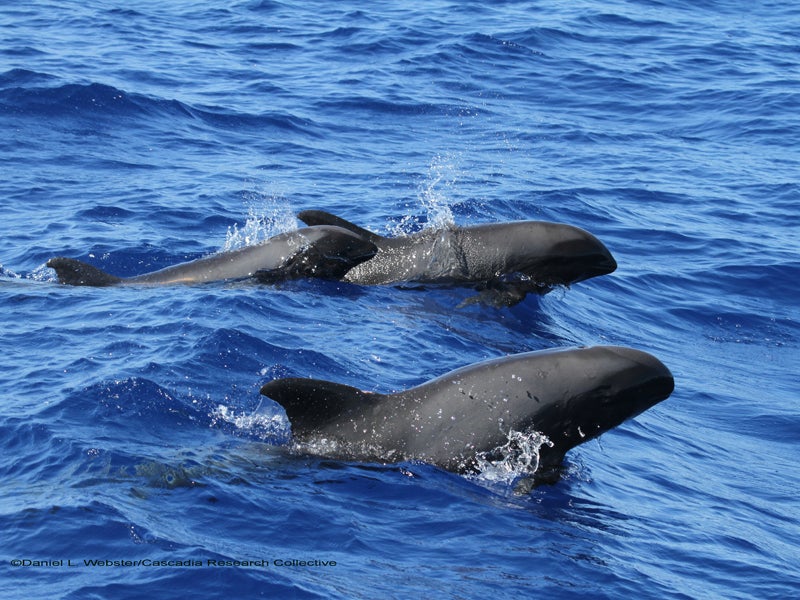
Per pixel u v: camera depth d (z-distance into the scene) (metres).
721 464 13.80
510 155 28.59
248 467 10.69
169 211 21.31
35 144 25.03
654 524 11.14
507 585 9.14
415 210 22.67
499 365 11.71
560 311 18.61
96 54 33.09
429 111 31.69
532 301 18.45
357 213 22.22
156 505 9.66
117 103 28.00
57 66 30.53
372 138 28.89
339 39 38.00
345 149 27.66
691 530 11.20
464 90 34.09
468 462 11.34
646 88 35.81
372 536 9.67
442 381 11.67
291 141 27.80
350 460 11.15
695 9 46.69
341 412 11.35
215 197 22.53
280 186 23.86
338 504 10.16
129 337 13.81
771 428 15.41
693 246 23.19
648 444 13.94
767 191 27.23
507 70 36.47
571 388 11.45
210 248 19.53
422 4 44.00
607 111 33.72
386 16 41.44
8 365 12.72
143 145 26.02
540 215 23.73
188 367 12.82
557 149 29.66
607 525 10.80
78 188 22.48
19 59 30.81
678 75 37.31
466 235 18.59
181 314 14.75
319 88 32.50
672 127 32.72
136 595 8.29
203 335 13.80
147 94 28.97
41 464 10.30
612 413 11.54
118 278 17.20
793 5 48.25
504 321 17.22
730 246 23.28
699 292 20.98
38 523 9.11
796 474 13.87
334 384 11.35
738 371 17.75
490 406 11.48
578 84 35.81
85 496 9.61
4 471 10.18
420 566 9.29
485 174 26.45
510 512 10.58
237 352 13.43
